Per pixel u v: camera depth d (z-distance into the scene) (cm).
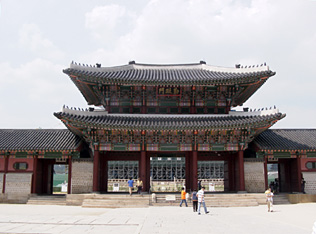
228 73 4259
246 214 2691
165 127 3638
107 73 4175
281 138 4222
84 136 3928
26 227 1942
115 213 2714
